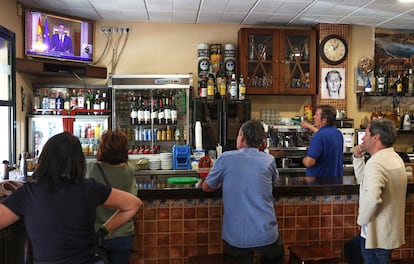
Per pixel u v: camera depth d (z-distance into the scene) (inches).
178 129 206.8
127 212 70.6
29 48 186.5
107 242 87.3
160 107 202.5
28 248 97.3
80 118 195.9
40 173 63.8
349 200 116.8
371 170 88.8
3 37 166.6
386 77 223.1
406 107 232.8
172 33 219.9
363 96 226.2
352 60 226.5
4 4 167.0
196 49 221.0
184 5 184.9
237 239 88.3
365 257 94.1
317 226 115.5
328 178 126.6
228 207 90.0
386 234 89.9
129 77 196.7
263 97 227.0
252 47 212.8
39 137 197.3
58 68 190.7
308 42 216.5
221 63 216.2
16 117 180.4
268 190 89.9
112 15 203.9
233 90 204.5
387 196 89.6
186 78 199.2
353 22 216.4
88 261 65.5
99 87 195.6
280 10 193.0
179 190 108.8
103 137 91.1
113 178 88.1
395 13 197.0
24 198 63.2
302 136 209.8
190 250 110.7
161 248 110.0
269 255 91.0
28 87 196.5
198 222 110.8
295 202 114.3
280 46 214.2
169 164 177.6
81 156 66.4
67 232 63.0
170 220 110.0
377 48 227.6
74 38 203.5
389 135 90.0
